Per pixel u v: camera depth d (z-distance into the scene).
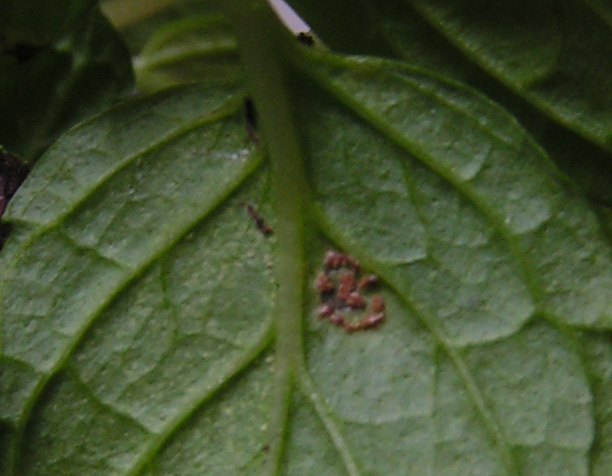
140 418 0.11
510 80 0.11
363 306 0.11
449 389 0.11
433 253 0.11
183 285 0.11
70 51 0.11
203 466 0.11
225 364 0.11
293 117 0.11
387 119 0.11
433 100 0.11
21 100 0.11
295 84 0.11
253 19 0.11
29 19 0.11
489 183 0.11
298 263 0.11
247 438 0.11
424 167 0.11
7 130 0.11
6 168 0.11
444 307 0.11
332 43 0.11
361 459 0.11
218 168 0.11
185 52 0.12
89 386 0.11
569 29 0.11
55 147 0.11
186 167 0.11
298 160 0.11
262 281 0.11
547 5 0.11
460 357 0.11
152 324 0.11
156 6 0.12
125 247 0.11
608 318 0.11
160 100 0.11
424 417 0.11
